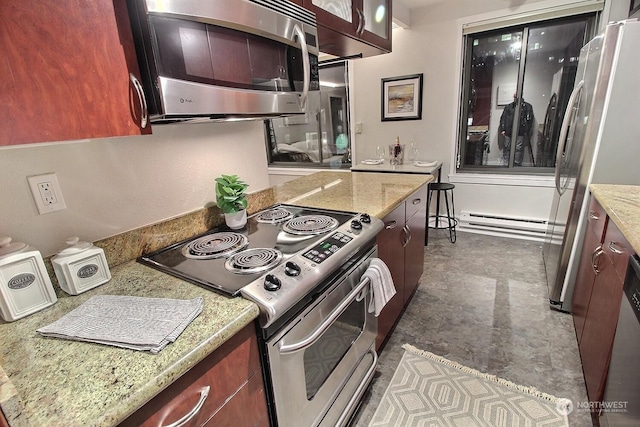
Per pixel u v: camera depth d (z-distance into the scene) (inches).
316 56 50.9
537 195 127.6
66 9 26.3
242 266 39.8
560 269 82.0
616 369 44.1
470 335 77.3
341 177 95.5
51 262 36.5
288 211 63.5
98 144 42.1
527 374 65.0
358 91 153.5
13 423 18.7
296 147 180.4
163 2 30.3
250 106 40.5
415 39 136.3
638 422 35.9
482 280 102.0
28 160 36.4
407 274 81.0
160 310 31.4
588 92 72.6
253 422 34.9
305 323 39.1
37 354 26.5
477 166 141.3
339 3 57.2
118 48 30.1
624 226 45.9
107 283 38.3
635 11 96.5
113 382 23.2
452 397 60.7
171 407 26.2
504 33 124.8
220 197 54.4
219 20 35.1
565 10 111.1
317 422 44.4
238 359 32.0
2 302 30.8
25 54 24.5
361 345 55.8
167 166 50.6
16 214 36.1
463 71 132.5
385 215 61.2
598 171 71.7
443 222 149.6
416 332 79.2
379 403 60.2
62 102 26.9
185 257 45.1
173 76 32.4
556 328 78.0
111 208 44.2
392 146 139.3
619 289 48.0
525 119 129.0
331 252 43.6
